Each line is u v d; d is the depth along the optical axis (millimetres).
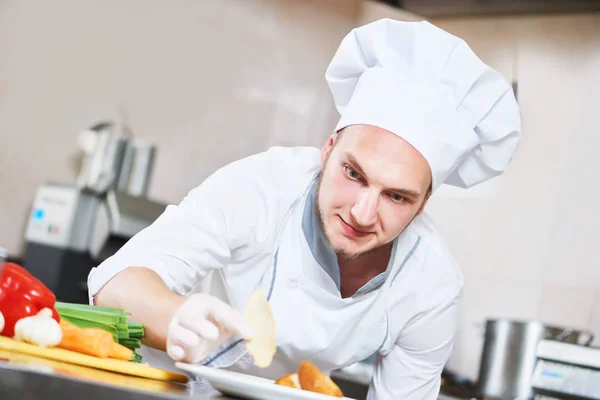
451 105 1337
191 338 908
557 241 2863
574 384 2027
